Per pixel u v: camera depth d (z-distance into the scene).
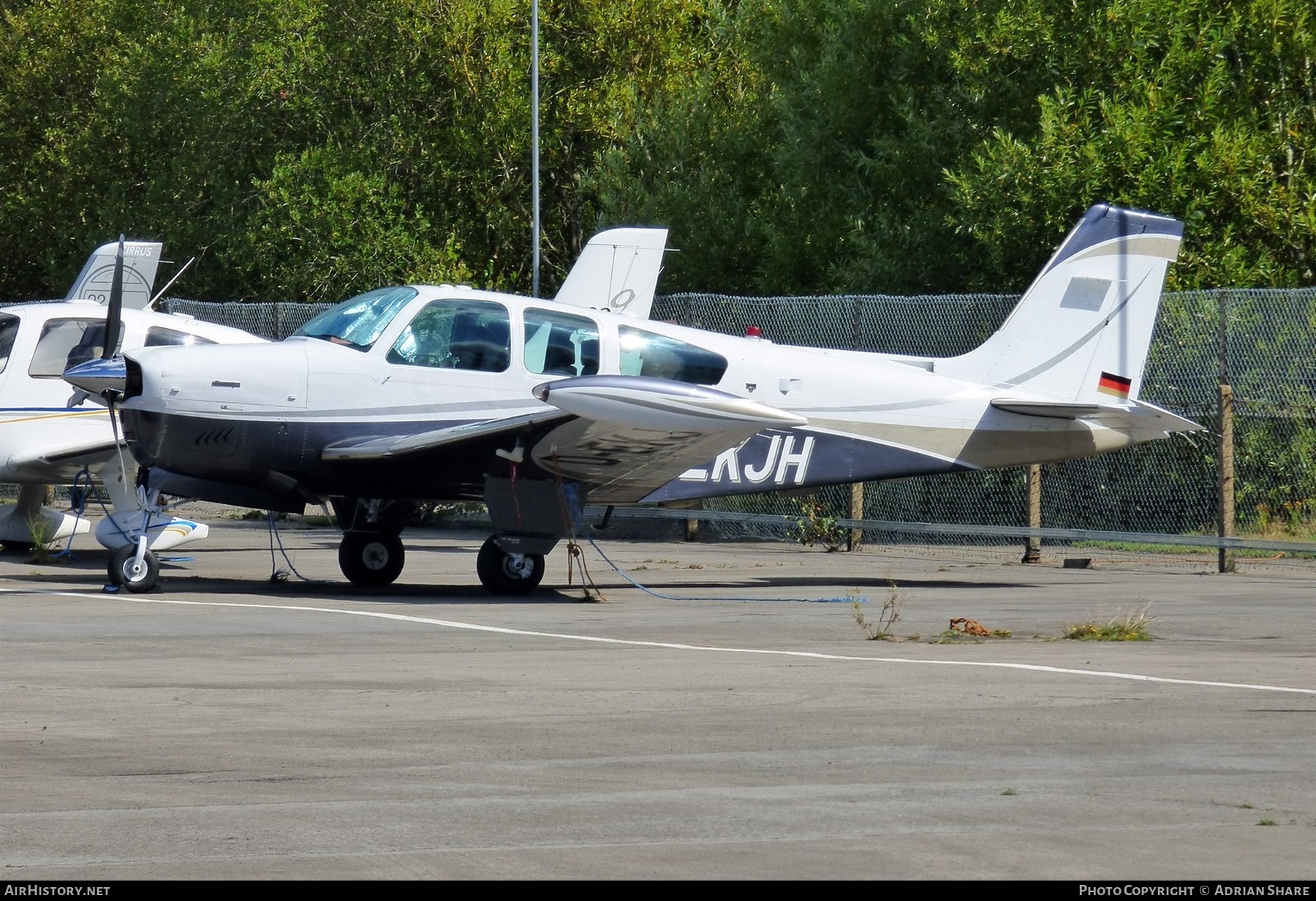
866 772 17.47
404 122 85.00
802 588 41.16
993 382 42.97
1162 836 14.66
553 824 15.17
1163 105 55.19
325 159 82.25
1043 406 41.72
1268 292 48.31
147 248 61.34
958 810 15.71
